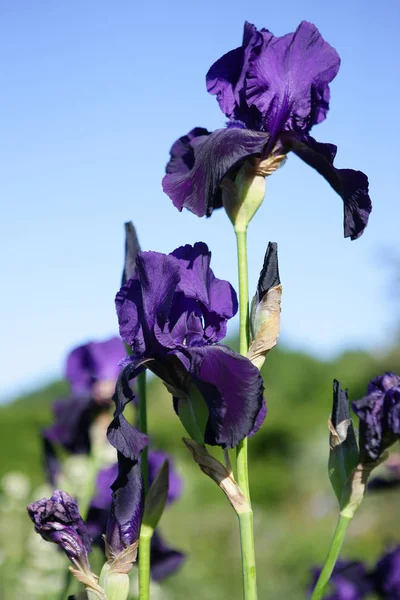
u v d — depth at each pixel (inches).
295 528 144.5
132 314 32.9
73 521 33.5
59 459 53.1
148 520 33.4
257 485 176.1
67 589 46.6
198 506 152.6
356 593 47.0
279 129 34.5
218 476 32.8
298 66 34.6
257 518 146.7
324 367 288.8
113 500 33.0
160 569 45.1
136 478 33.0
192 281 33.3
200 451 32.8
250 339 33.6
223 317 33.6
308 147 34.3
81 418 54.7
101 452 52.2
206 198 32.7
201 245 33.5
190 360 32.0
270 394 283.0
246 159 34.5
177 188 33.2
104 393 54.7
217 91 34.7
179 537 128.7
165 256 32.4
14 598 61.8
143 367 32.8
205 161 33.0
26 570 61.7
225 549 124.0
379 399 32.9
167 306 32.4
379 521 124.8
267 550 125.0
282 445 199.8
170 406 247.9
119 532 32.9
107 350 56.0
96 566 40.1
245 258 34.2
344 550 121.6
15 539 68.7
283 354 292.4
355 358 289.0
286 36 34.5
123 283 36.6
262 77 34.4
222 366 31.8
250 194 34.4
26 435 162.1
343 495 33.5
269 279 33.3
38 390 306.8
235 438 31.3
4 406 272.7
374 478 45.4
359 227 33.6
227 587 104.9
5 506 70.8
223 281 33.9
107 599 32.9
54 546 61.3
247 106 34.4
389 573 46.6
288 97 34.5
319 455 190.5
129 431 32.0
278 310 33.3
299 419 217.2
